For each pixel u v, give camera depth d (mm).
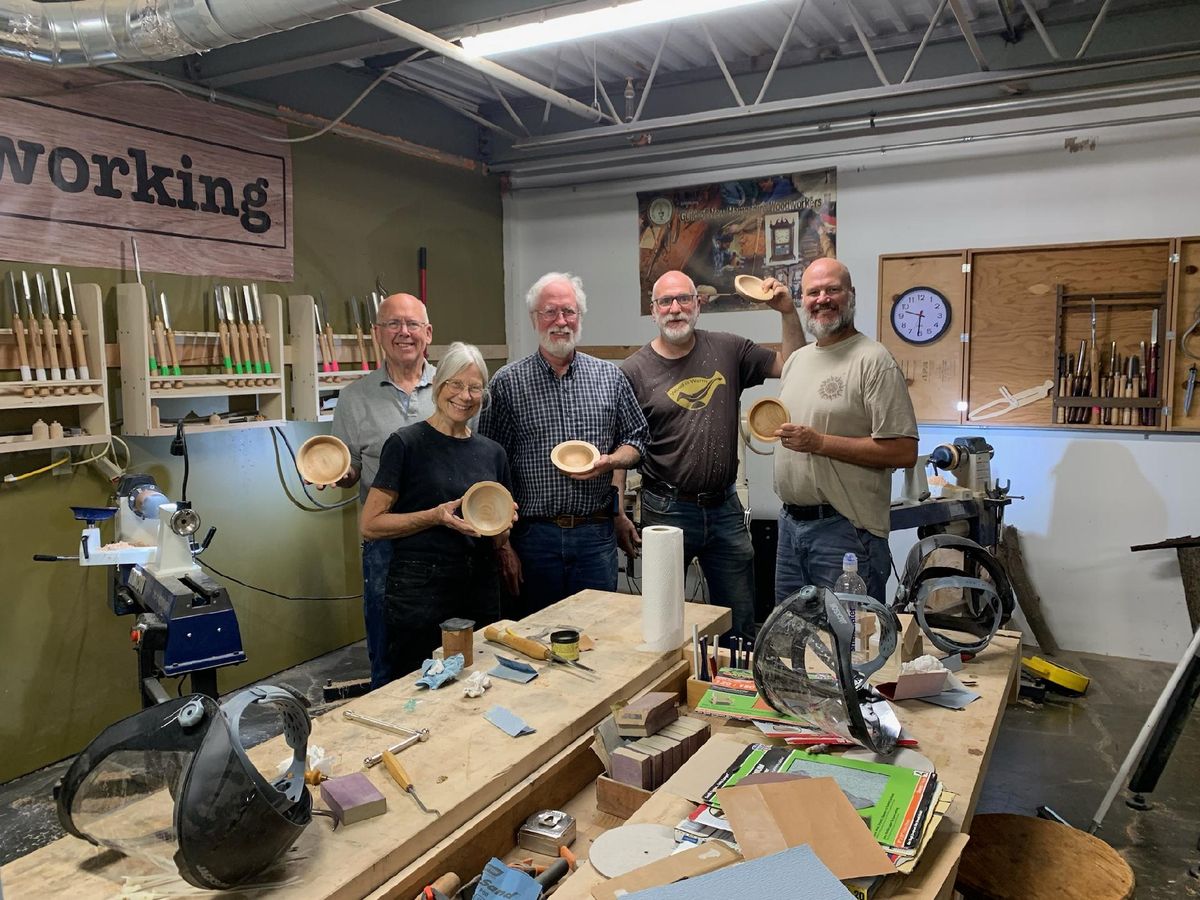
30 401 2857
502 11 2939
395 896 1151
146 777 1116
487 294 5328
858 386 2707
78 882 1092
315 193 4102
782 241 4676
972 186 4203
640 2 2754
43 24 2334
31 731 3086
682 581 1939
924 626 1872
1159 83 3598
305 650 4133
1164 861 2498
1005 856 1665
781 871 1068
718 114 3957
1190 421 3871
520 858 1373
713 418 3227
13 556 3004
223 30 2268
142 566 2508
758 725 1627
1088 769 3047
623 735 1598
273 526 3955
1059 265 4066
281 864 1124
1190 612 3830
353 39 3176
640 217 5051
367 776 1358
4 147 2883
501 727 1528
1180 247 3807
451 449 2438
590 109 4176
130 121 3264
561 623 2141
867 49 3580
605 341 5266
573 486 2914
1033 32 3975
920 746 1505
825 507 2762
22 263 2957
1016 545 4180
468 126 5141
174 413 3512
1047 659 4074
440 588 2379
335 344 4051
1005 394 4227
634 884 1087
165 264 3422
